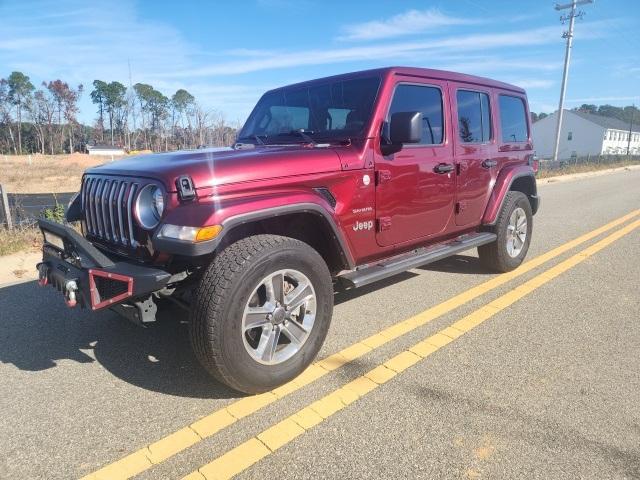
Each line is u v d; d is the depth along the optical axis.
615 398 2.90
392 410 2.79
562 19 37.38
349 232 3.53
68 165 49.22
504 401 2.88
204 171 2.79
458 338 3.80
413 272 5.65
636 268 5.83
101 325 4.12
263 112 4.64
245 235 3.23
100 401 2.95
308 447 2.48
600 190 16.72
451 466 2.32
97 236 3.44
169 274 2.77
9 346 3.73
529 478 2.23
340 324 4.10
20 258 6.35
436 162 4.20
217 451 2.46
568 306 4.51
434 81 4.23
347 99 3.91
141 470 2.33
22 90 86.69
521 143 5.65
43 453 2.47
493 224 5.09
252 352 2.87
